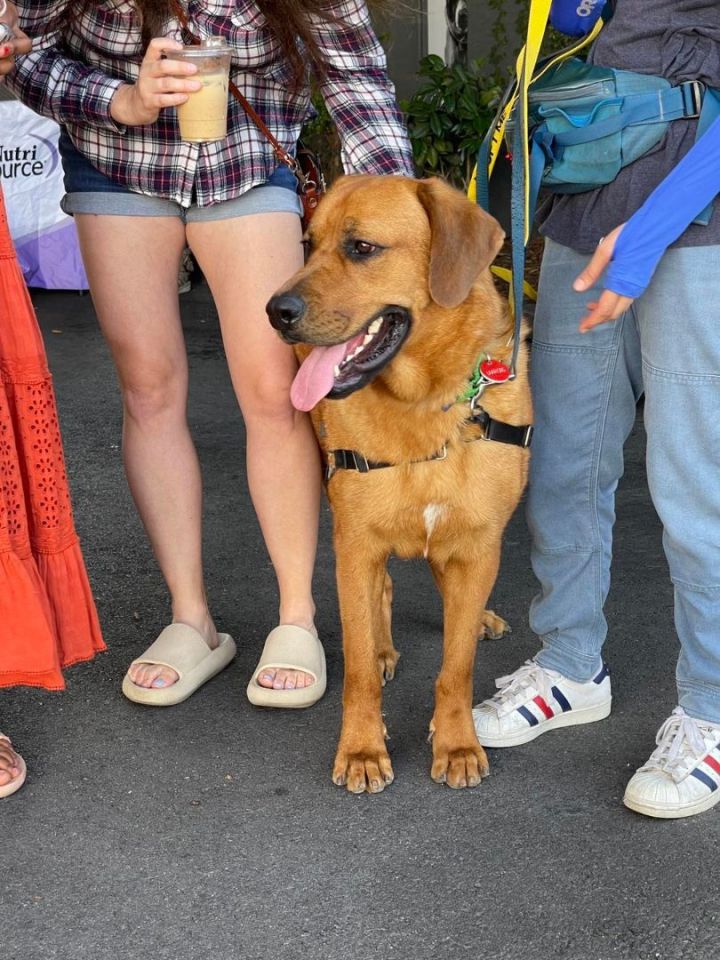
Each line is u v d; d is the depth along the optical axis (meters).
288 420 3.12
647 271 2.35
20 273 2.67
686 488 2.58
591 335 2.77
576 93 2.54
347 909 2.35
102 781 2.82
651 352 2.55
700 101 2.44
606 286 2.39
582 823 2.63
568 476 2.91
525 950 2.22
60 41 3.04
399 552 2.89
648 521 4.43
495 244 2.66
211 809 2.70
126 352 3.07
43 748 2.96
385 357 2.62
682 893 2.39
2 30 2.52
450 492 2.72
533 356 2.92
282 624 3.27
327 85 3.16
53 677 2.72
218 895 2.39
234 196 2.94
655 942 2.24
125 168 2.93
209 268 3.05
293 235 3.03
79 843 2.57
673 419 2.55
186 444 3.23
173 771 2.86
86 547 4.22
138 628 3.62
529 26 2.47
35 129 7.64
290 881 2.44
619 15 2.50
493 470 2.75
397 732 3.04
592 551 2.95
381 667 3.29
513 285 2.72
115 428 5.51
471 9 9.41
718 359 2.47
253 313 3.00
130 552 4.18
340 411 2.76
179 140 2.90
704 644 2.66
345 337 2.61
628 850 2.53
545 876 2.45
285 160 3.01
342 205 2.66
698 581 2.63
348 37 3.09
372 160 3.15
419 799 2.73
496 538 2.83
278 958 2.21
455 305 2.59
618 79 2.49
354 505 2.77
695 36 2.44
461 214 2.63
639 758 2.91
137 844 2.57
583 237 2.64
